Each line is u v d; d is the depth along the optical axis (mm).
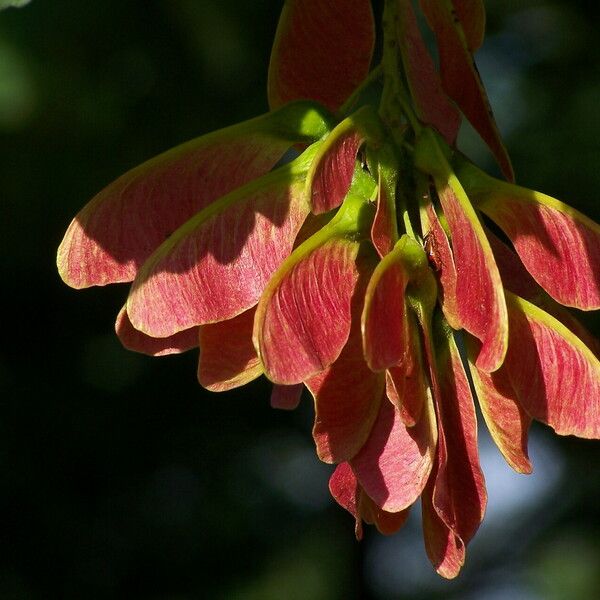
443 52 3391
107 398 10742
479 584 13195
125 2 9102
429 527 3037
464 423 3018
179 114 9445
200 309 3027
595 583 12750
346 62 3748
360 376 2986
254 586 11203
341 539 11961
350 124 3059
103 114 9289
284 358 2816
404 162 3123
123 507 10867
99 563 10734
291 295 2879
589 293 3135
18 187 9578
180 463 10914
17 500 10523
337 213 3076
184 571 10969
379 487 2951
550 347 3031
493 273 2816
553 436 11953
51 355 10688
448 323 3045
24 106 9023
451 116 3633
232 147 3332
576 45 9906
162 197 3314
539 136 9750
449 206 2998
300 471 11594
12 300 10570
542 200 3160
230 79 9406
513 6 9922
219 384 3086
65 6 8992
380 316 2805
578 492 12547
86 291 10664
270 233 3082
